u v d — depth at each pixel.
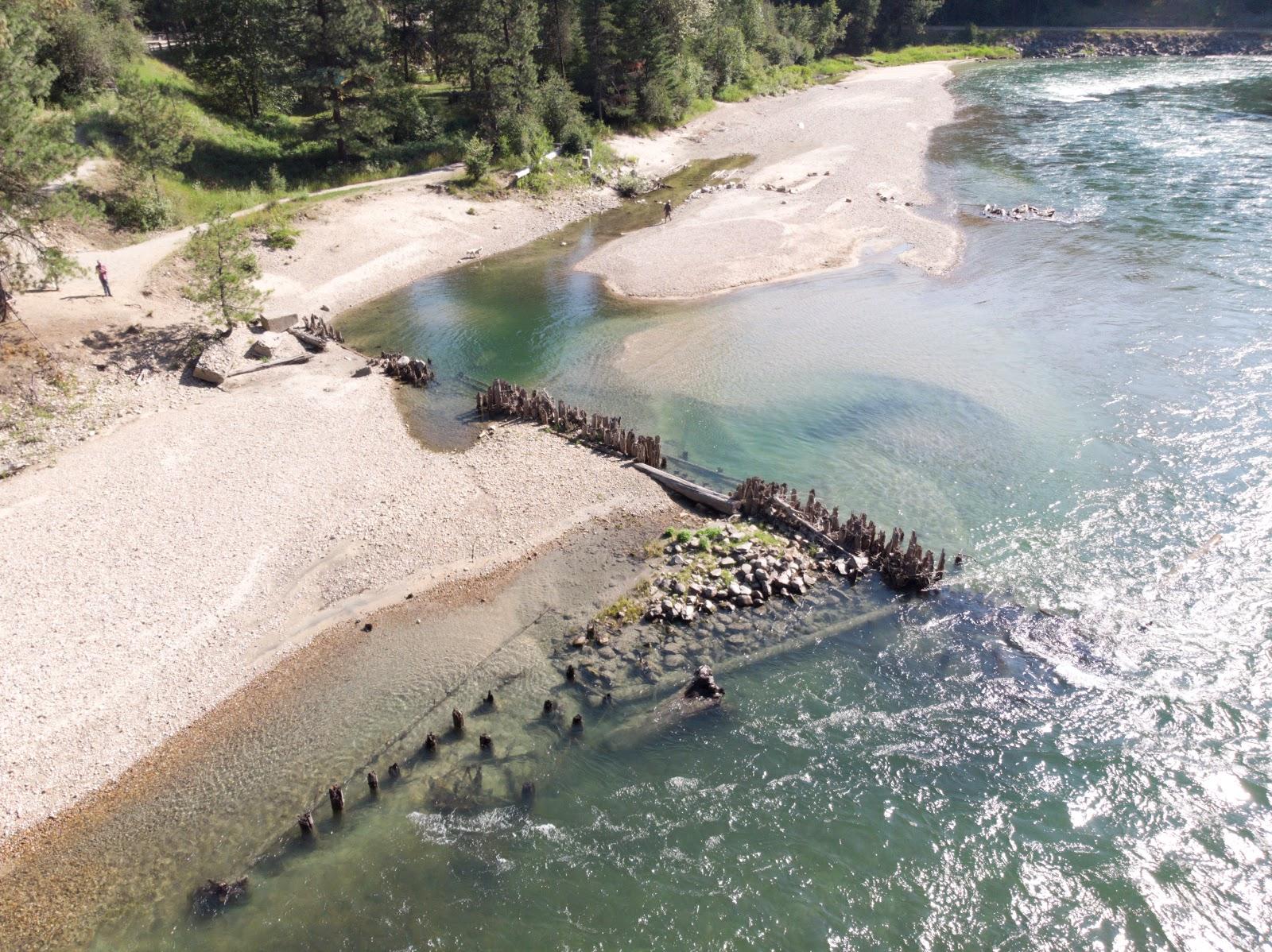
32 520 31.81
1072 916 18.64
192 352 44.31
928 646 26.06
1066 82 119.62
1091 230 60.22
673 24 97.69
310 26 66.25
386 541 31.22
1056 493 33.00
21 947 18.50
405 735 23.64
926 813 21.09
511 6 74.38
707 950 18.20
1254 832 20.22
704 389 42.00
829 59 140.62
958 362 43.50
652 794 21.83
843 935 18.45
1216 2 152.38
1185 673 24.70
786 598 28.11
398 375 44.09
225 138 70.50
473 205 69.50
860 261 57.53
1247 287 49.16
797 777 22.14
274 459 36.12
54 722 23.78
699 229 65.19
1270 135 81.12
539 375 44.25
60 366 40.28
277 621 27.72
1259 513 31.14
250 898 19.50
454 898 19.47
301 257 58.53
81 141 57.25
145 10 92.56
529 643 26.67
